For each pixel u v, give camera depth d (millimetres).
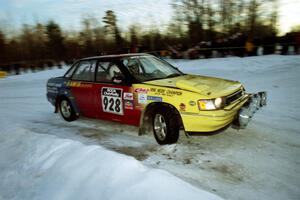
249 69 12656
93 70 5758
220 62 15008
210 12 28391
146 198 2748
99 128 5906
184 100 4281
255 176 3576
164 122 4551
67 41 42562
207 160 4059
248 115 4258
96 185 3145
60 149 4199
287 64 12570
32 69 25047
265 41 15945
